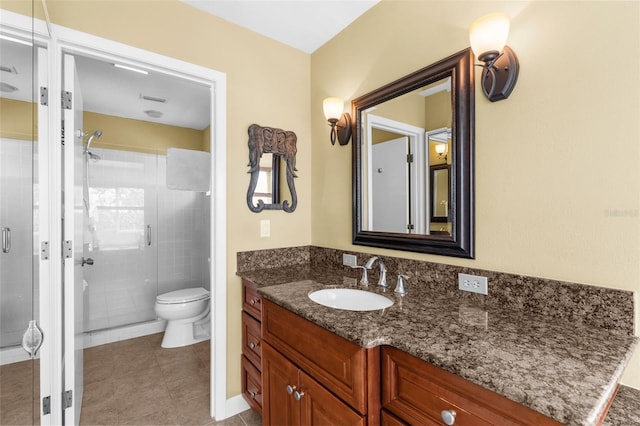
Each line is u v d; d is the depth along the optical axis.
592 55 0.94
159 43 1.58
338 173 1.94
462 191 1.26
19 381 0.97
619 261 0.89
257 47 1.92
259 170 1.91
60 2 1.33
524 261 1.10
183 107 2.89
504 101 1.15
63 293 1.41
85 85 2.43
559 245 1.01
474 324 0.97
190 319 2.74
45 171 1.29
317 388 1.05
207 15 1.73
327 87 2.02
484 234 1.21
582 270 0.96
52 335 1.33
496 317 1.03
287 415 1.21
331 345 1.00
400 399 0.85
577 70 0.97
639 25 0.86
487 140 1.20
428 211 1.41
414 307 1.15
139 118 3.18
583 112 0.96
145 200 3.15
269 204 1.94
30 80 1.12
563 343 0.82
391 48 1.60
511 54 1.11
